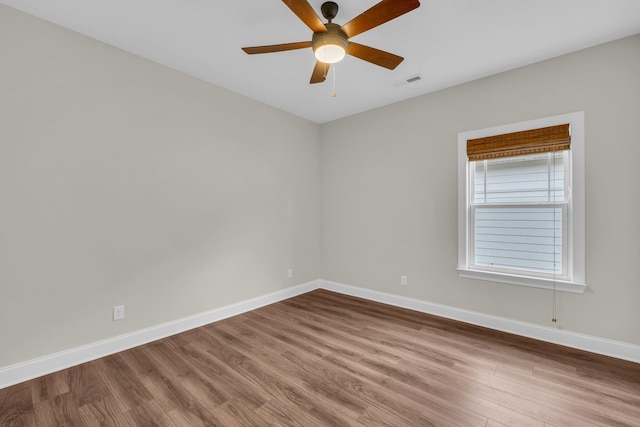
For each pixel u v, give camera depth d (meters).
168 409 1.71
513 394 1.84
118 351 2.41
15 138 1.97
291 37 2.31
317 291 4.24
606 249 2.33
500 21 2.08
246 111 3.42
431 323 3.01
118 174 2.44
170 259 2.77
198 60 2.65
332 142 4.26
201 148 3.00
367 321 3.07
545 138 2.55
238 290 3.34
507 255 2.84
